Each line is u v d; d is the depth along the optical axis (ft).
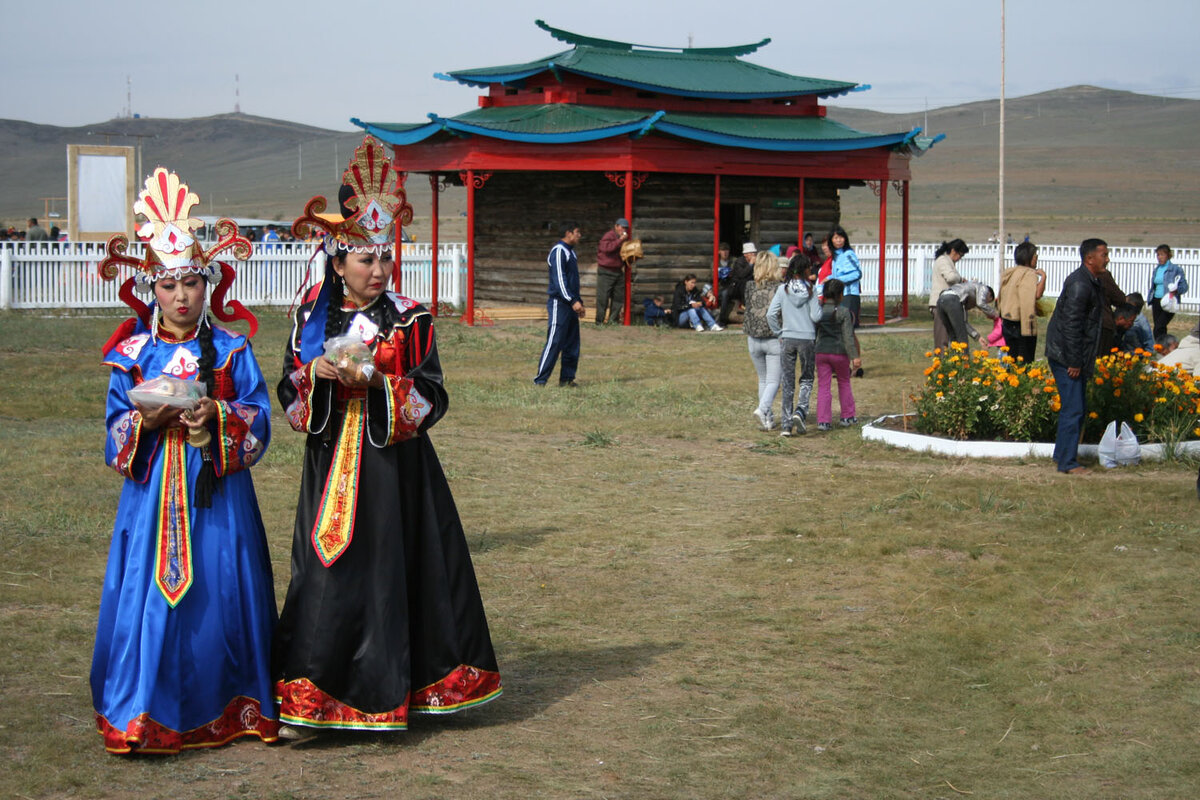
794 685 17.97
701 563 24.54
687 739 15.88
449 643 15.61
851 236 243.60
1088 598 22.04
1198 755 15.46
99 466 31.50
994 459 35.19
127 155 88.17
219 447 14.89
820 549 25.43
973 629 20.43
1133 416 36.40
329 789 14.06
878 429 38.09
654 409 43.80
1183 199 399.03
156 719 14.55
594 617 21.15
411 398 14.96
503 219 83.71
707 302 72.84
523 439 37.96
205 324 15.67
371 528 15.12
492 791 14.12
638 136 70.23
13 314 75.82
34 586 21.72
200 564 14.88
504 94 81.10
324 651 14.97
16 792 13.75
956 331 48.60
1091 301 32.71
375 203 15.56
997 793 14.39
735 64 85.35
